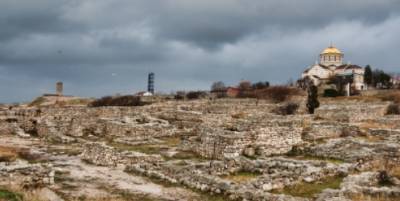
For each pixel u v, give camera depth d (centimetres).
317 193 2500
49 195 2331
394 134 4422
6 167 2583
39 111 6028
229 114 6438
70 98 10575
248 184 2531
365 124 5481
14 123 5350
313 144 3928
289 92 11288
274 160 3173
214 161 3175
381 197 2392
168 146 4209
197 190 2609
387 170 3038
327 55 18150
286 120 5094
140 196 2478
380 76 16862
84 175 2973
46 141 4669
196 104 7819
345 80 15088
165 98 10569
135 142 4388
